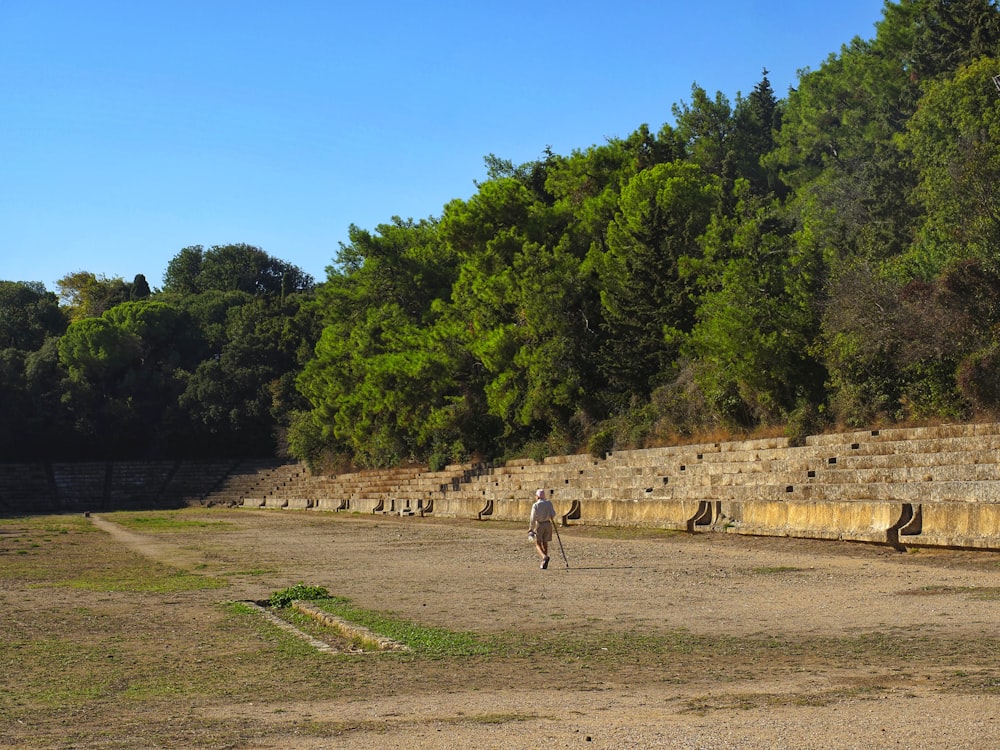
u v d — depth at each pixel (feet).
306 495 311.68
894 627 47.70
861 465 110.22
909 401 121.29
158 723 32.68
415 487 240.94
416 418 240.12
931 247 144.05
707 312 151.53
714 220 175.52
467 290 236.84
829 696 32.91
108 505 363.56
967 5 254.47
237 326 407.23
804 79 375.04
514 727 29.94
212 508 332.80
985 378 112.16
